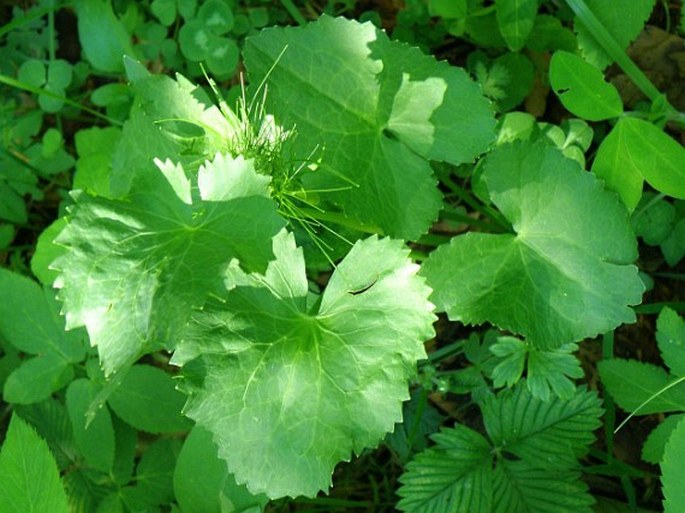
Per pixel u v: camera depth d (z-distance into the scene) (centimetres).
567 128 38
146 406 38
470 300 33
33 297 40
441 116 33
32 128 47
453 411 41
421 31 44
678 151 31
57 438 41
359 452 29
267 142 30
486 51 43
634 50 41
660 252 40
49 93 42
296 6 46
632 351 39
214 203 27
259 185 27
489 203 39
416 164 34
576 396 35
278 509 40
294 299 30
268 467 29
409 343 29
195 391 29
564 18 41
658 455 33
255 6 46
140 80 33
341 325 29
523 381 36
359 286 29
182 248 27
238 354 29
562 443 35
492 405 36
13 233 46
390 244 29
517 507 35
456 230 43
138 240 27
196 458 35
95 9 44
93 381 39
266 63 34
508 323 33
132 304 26
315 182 33
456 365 42
